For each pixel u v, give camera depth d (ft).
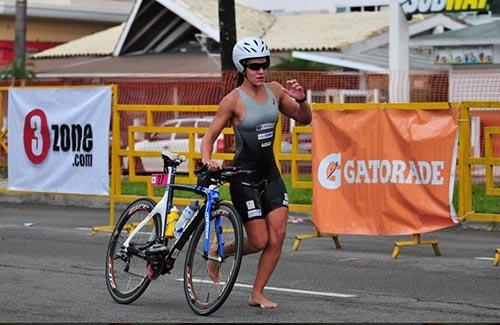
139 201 39.50
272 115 37.01
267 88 37.52
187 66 143.23
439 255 52.01
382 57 137.49
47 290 42.14
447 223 50.37
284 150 75.31
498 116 66.85
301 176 76.38
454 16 134.21
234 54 37.11
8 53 190.90
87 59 161.27
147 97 105.81
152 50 161.17
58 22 195.62
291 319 35.96
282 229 37.22
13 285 43.32
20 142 66.90
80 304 39.04
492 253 53.06
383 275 45.73
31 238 59.11
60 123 64.34
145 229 38.93
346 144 52.54
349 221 52.65
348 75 97.81
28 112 66.18
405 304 38.83
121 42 158.51
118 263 39.65
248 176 36.73
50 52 168.04
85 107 62.95
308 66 132.46
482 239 59.31
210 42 153.28
